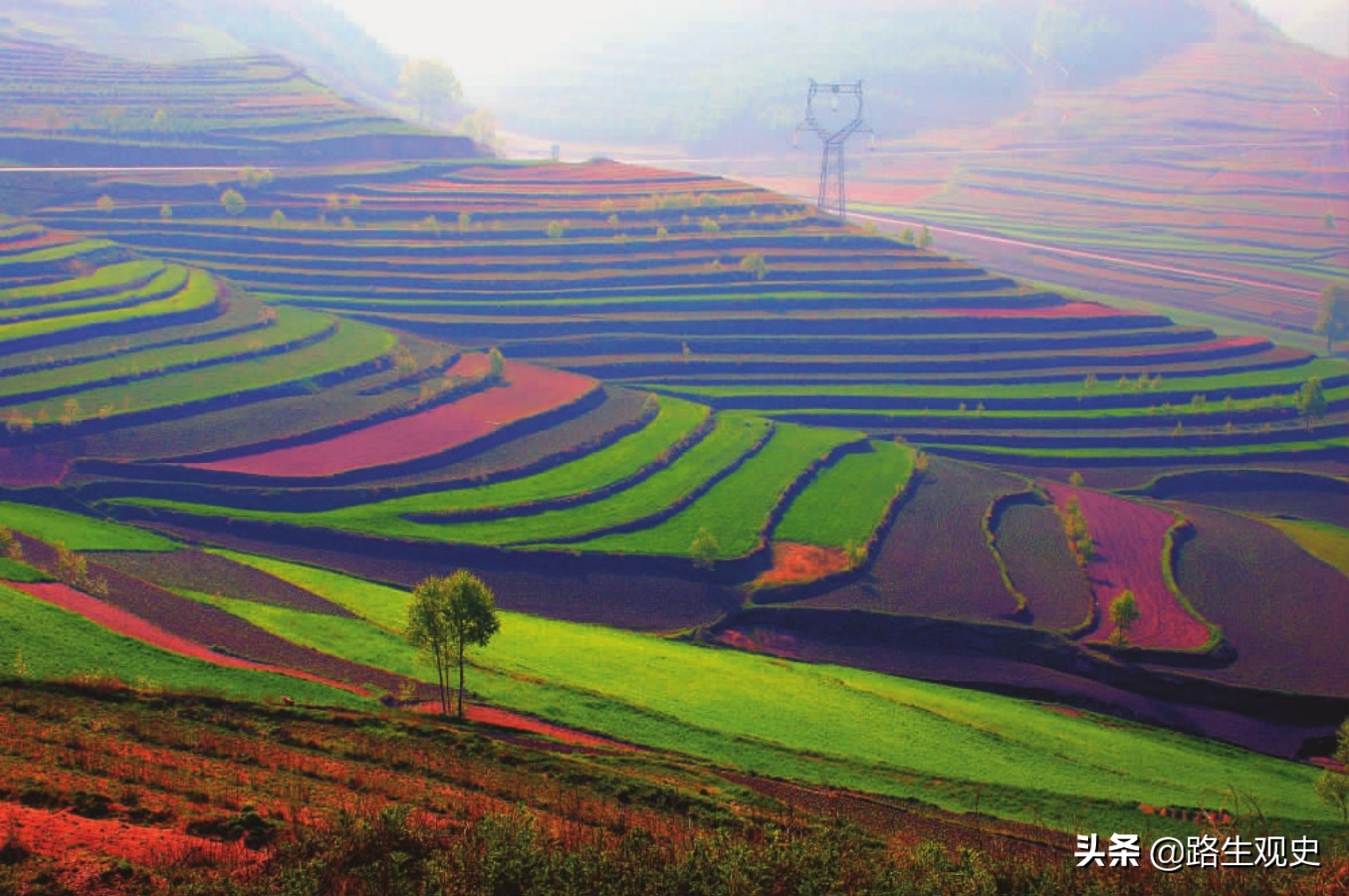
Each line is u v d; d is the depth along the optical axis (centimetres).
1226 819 7481
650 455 16050
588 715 8369
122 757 5425
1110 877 4903
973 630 11669
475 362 19425
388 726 6856
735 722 8644
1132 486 17725
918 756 8356
